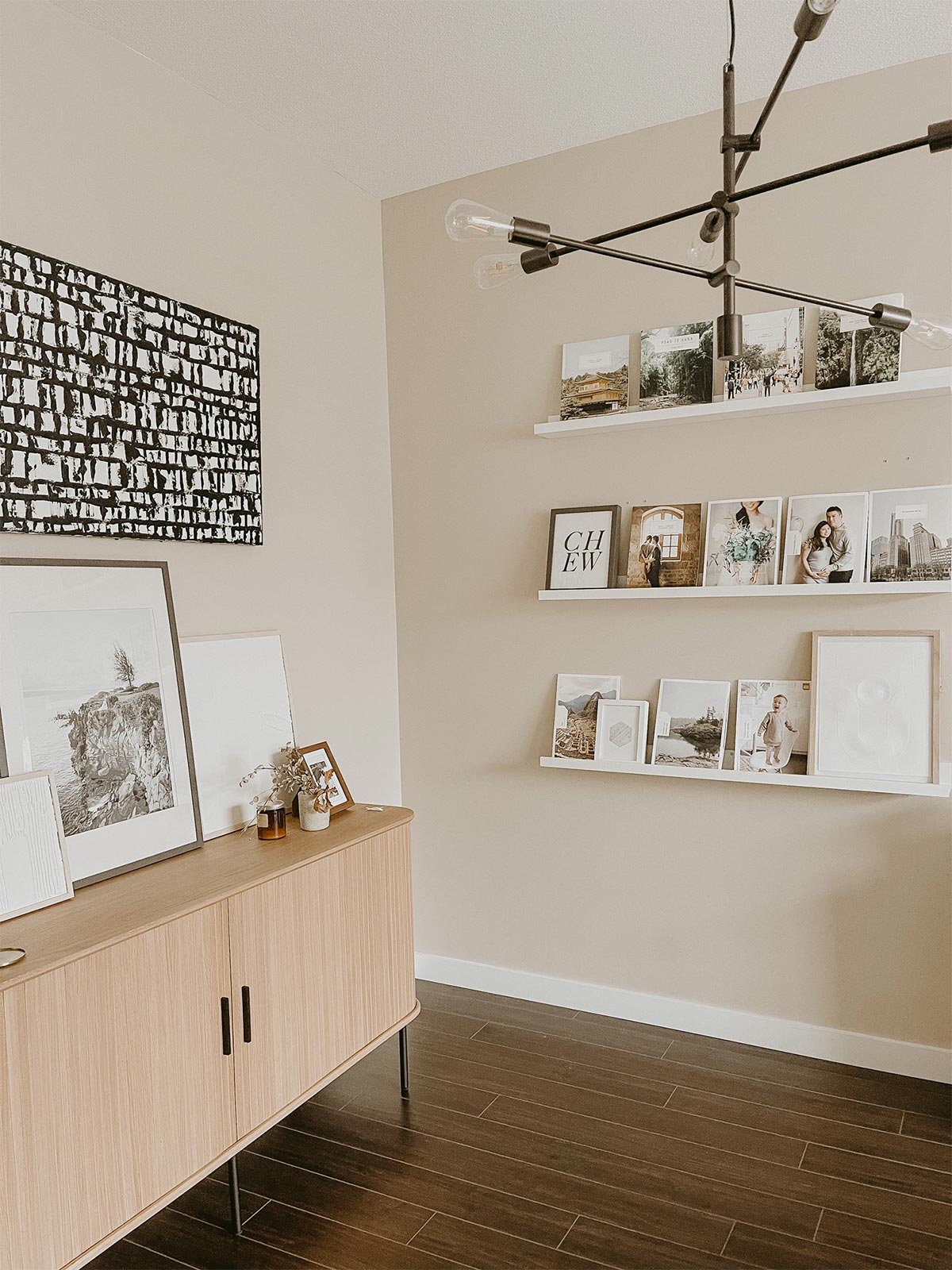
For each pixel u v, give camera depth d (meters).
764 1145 2.42
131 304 2.44
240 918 2.12
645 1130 2.50
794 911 2.92
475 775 3.45
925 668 2.69
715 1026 3.04
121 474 2.40
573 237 3.16
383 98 2.80
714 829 3.03
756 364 2.84
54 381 2.23
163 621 2.48
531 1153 2.40
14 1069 1.62
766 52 2.60
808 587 2.73
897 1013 2.79
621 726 3.11
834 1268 1.97
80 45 2.35
